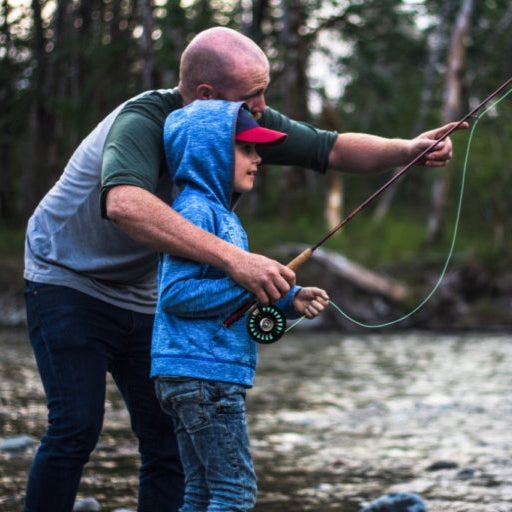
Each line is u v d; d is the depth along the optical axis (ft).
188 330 13.29
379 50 114.01
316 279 75.41
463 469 23.77
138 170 14.01
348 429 29.86
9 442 26.09
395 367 46.65
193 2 95.76
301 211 102.01
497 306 73.97
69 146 104.32
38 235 15.88
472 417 32.04
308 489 22.17
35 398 35.04
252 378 13.62
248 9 104.68
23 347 54.03
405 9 106.93
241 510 13.32
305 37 100.58
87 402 15.26
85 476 23.12
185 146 13.93
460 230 92.94
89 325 15.48
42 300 15.55
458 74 93.45
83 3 103.96
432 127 115.44
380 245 88.69
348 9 99.19
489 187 91.45
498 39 108.06
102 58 97.14
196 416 13.25
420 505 19.77
